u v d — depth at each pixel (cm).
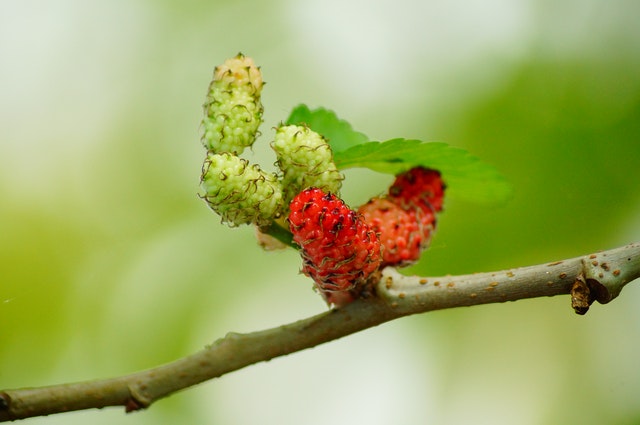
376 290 52
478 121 70
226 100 52
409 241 53
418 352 70
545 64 69
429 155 54
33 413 52
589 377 68
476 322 70
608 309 68
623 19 69
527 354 69
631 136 67
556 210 67
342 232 51
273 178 51
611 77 68
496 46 72
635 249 51
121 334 73
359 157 54
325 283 51
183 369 52
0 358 72
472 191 56
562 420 67
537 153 67
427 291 52
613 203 67
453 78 72
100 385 52
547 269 51
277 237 52
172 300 73
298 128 52
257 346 52
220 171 51
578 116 67
